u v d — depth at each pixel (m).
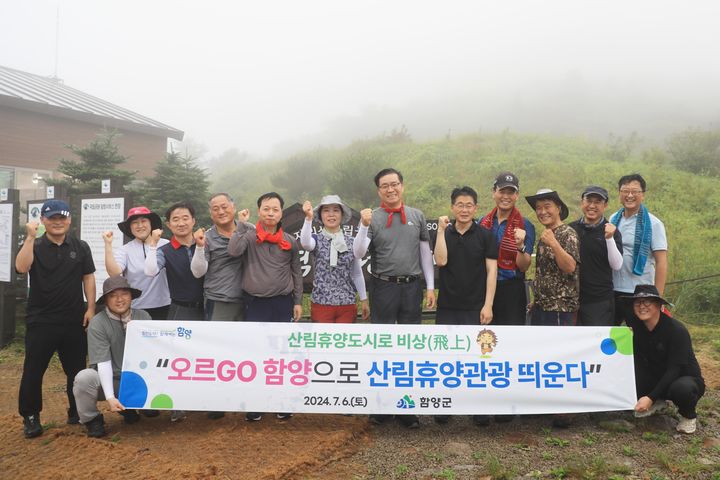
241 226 4.20
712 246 10.51
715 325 8.04
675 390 4.00
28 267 3.95
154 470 3.37
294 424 4.17
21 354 7.16
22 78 19.33
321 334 4.16
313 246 4.32
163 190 10.98
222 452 3.65
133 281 4.74
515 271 4.42
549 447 3.84
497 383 4.12
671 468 3.41
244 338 4.16
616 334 4.20
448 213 13.70
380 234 4.27
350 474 3.40
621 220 4.94
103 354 4.06
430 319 6.79
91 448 3.77
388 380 4.11
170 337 4.14
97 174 10.19
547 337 4.17
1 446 3.90
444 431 4.17
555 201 4.30
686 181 14.88
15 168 14.14
